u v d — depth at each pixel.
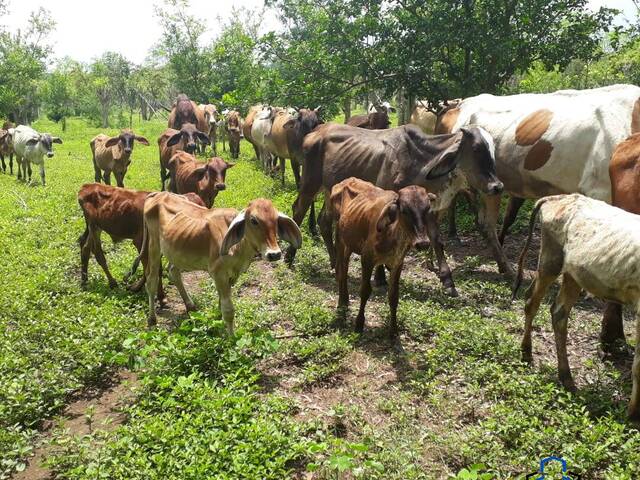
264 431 5.00
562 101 9.06
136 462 4.75
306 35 15.77
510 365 6.22
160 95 52.00
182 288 7.87
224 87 30.88
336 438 5.14
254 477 4.54
